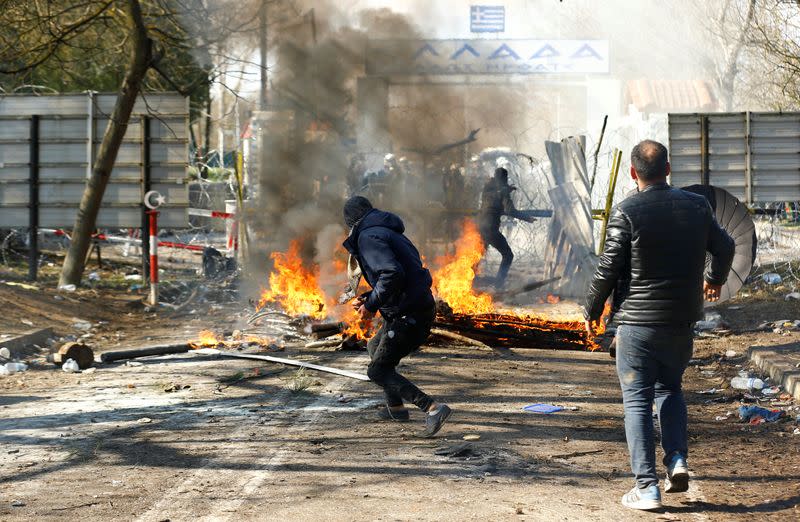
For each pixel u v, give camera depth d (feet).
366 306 19.31
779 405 22.91
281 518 14.24
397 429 20.24
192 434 19.76
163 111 49.67
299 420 21.09
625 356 15.24
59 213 49.49
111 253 66.18
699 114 46.42
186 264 60.44
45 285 46.50
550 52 102.78
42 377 26.66
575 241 43.09
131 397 23.70
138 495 15.49
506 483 16.17
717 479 16.52
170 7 50.78
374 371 20.25
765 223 51.57
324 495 15.42
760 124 46.16
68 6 50.80
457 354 30.45
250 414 21.71
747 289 42.86
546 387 25.16
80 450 18.48
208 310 41.47
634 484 16.22
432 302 20.01
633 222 14.96
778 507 14.84
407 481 16.25
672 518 14.33
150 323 38.24
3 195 49.55
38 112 49.65
